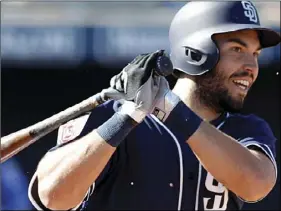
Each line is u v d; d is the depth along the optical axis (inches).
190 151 324.5
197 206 325.1
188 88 331.9
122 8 912.3
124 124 282.4
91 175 288.4
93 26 889.5
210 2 327.9
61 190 291.6
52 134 910.4
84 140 289.4
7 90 973.8
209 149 284.5
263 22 877.8
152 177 322.3
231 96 322.0
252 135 328.5
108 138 283.4
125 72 275.4
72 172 287.7
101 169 288.8
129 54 890.7
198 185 323.6
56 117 280.2
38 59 901.2
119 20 892.0
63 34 894.4
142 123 327.9
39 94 983.0
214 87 324.2
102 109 320.2
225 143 287.3
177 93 335.9
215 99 327.0
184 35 328.8
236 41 319.0
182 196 323.6
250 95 971.3
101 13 907.4
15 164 890.1
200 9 327.0
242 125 333.4
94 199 324.8
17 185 867.4
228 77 321.1
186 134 283.4
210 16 323.6
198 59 323.0
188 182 323.3
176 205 323.0
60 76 970.1
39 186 299.7
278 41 329.4
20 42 895.1
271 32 324.5
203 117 332.5
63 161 292.2
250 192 297.0
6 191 856.9
